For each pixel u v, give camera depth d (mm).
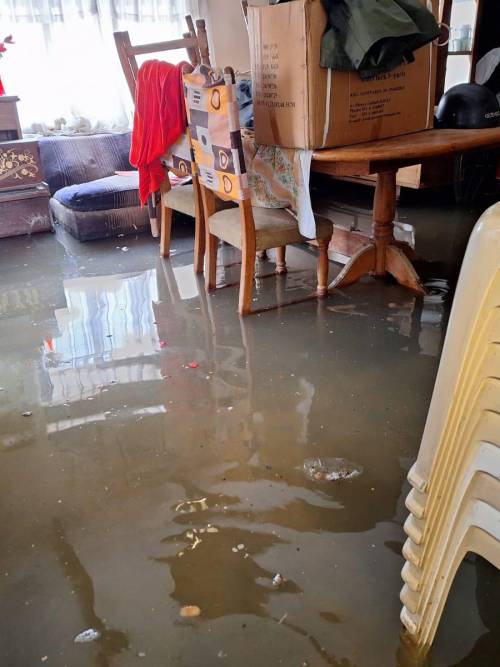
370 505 1521
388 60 2242
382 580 1308
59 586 1339
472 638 1178
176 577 1345
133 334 2547
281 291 2930
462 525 1014
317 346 2355
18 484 1662
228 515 1511
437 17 2635
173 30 4969
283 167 2562
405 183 4113
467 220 3924
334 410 1927
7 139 4051
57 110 4688
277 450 1746
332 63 2201
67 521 1522
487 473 950
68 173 4391
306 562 1362
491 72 3855
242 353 2332
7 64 4414
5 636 1229
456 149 2277
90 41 4633
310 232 2551
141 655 1174
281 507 1528
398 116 2488
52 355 2393
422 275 3006
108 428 1893
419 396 1981
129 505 1563
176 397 2045
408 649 1153
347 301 2754
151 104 2941
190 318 2684
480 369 942
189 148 2811
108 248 3781
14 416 1987
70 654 1187
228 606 1266
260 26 2365
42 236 4109
